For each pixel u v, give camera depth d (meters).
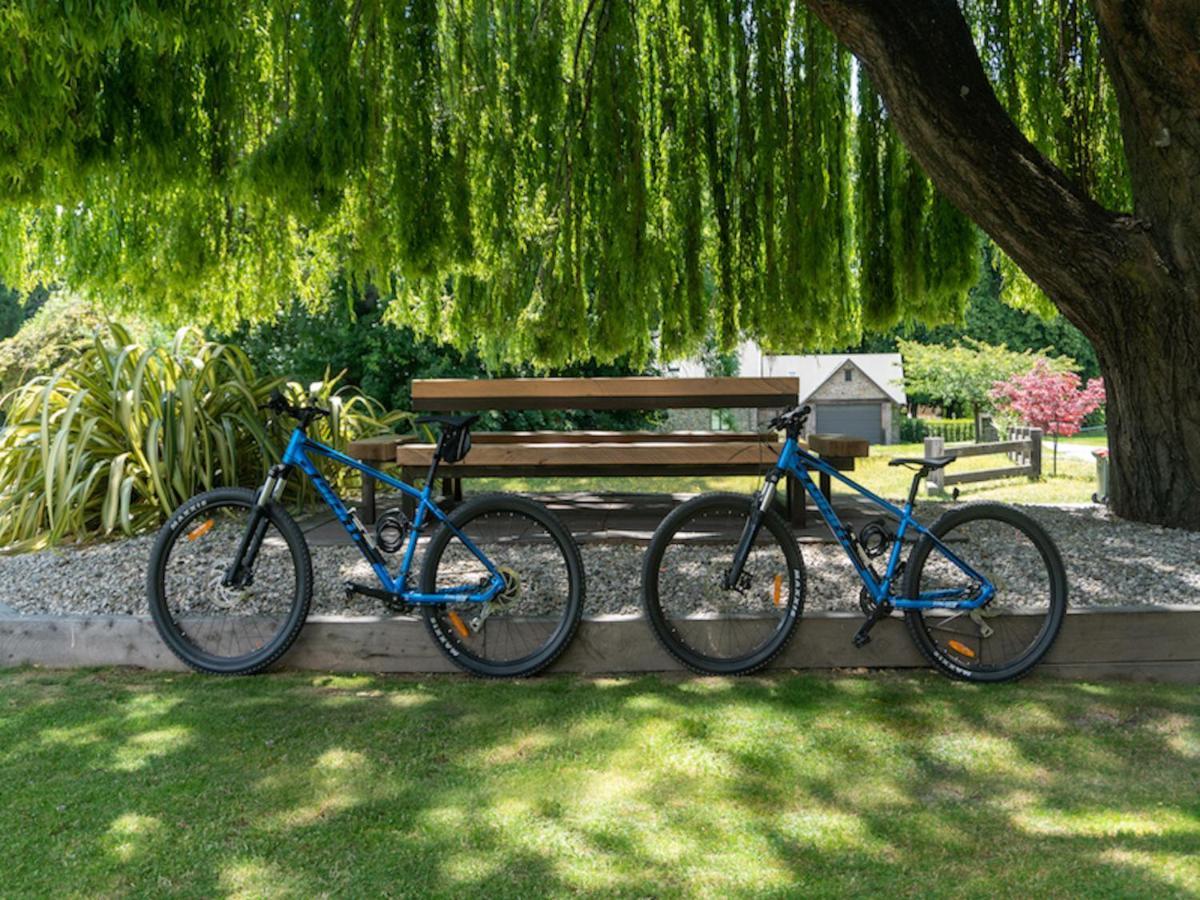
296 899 2.22
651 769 2.93
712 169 7.42
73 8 3.98
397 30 6.28
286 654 3.95
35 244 7.46
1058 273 5.20
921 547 3.80
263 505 3.89
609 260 7.12
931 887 2.24
